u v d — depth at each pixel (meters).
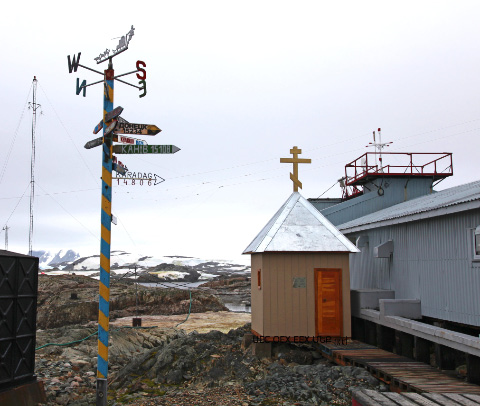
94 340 19.42
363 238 19.34
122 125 9.42
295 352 13.03
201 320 32.12
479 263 11.98
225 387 10.72
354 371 10.48
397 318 12.77
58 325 36.19
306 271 13.18
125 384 12.57
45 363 15.44
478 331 13.29
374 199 25.00
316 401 9.25
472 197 11.88
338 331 13.05
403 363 10.83
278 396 9.66
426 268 14.53
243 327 16.73
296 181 15.02
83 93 9.67
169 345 14.16
